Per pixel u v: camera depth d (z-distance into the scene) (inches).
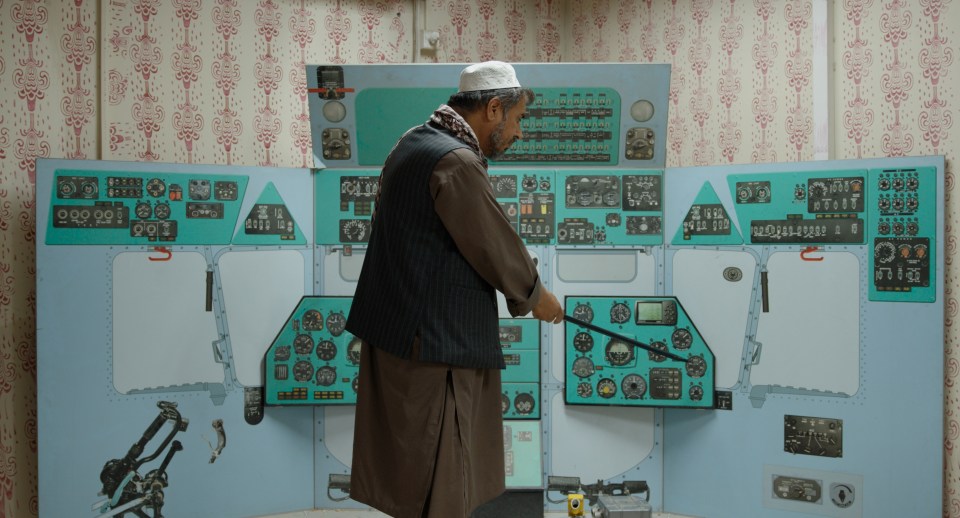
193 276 134.1
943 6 128.8
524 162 138.7
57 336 126.4
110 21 141.0
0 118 133.2
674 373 136.3
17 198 134.5
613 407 139.0
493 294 77.1
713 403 135.0
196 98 148.4
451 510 73.4
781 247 131.3
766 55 149.9
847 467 127.3
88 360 128.1
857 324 126.7
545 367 139.4
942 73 129.0
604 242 139.1
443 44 169.6
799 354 130.3
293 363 138.5
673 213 138.3
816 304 129.2
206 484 135.0
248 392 137.6
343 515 140.3
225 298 136.0
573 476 139.0
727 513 135.0
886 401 124.9
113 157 141.8
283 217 139.4
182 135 147.3
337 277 141.3
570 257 139.6
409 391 74.2
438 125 77.4
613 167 138.6
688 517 137.7
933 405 122.0
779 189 131.4
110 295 129.2
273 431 139.6
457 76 132.1
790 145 147.1
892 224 124.5
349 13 161.6
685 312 136.5
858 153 139.4
